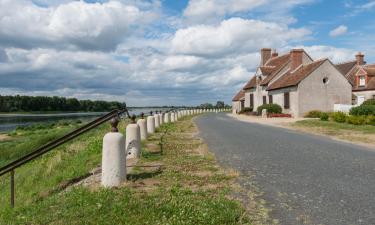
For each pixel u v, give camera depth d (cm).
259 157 1103
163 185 743
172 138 1630
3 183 1372
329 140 1589
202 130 2109
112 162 740
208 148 1302
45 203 679
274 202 629
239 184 758
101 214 565
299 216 555
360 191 699
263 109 3984
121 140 749
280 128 2294
